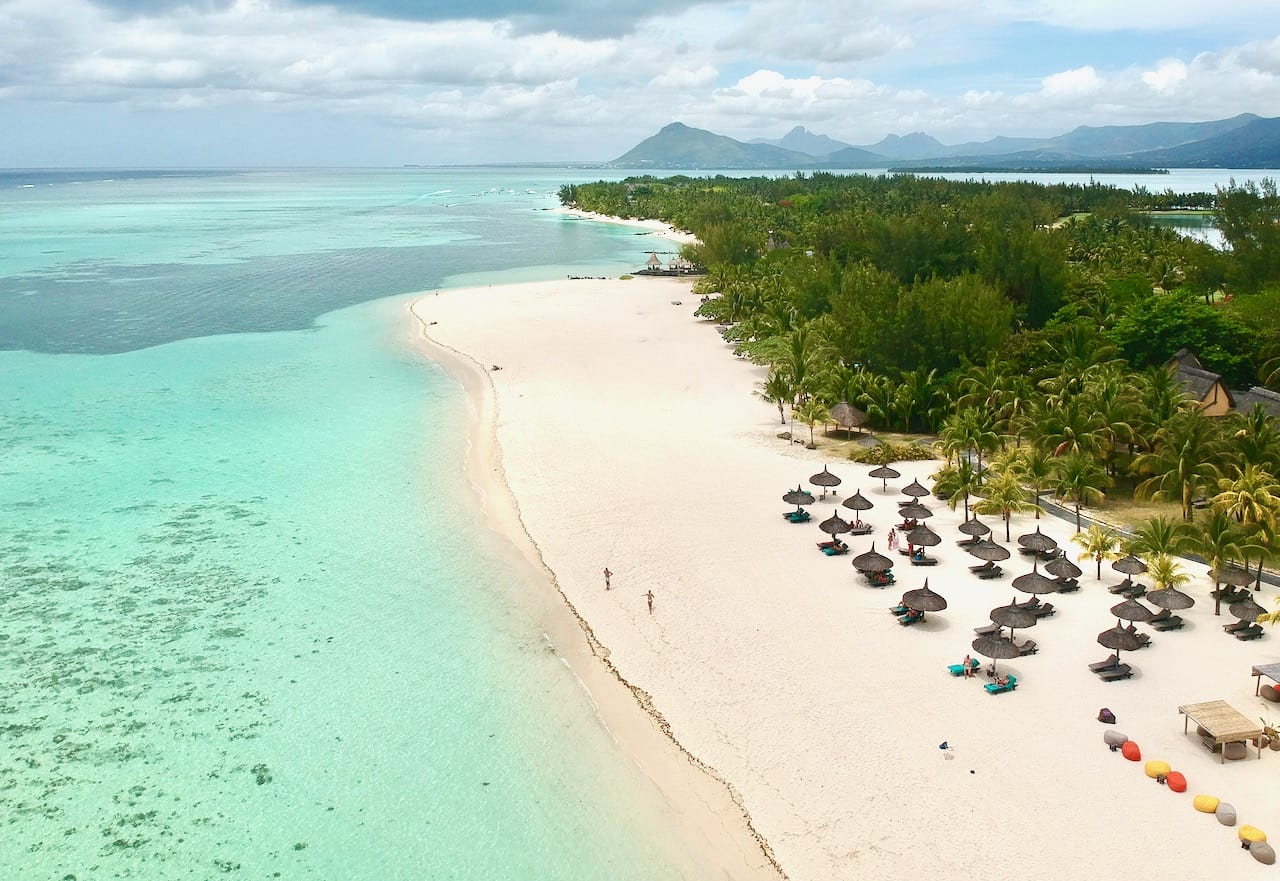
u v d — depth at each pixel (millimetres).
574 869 26094
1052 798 27703
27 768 30250
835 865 25625
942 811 27344
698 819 27734
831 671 34750
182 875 25984
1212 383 58625
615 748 31156
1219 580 38156
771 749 30500
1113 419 51531
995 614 35844
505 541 47281
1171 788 27969
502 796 29062
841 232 124125
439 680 35281
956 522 48375
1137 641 33938
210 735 32031
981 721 31438
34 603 40906
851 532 46938
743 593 41031
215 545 46938
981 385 59719
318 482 55688
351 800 28953
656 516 49750
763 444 61719
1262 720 30719
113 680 35219
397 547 46719
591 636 38062
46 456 60031
